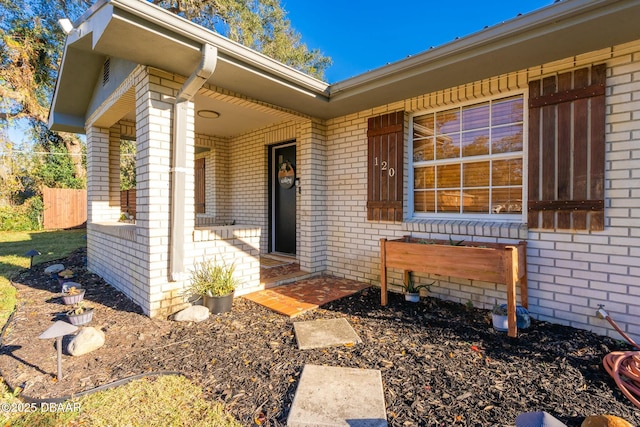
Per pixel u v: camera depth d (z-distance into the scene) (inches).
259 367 100.7
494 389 88.1
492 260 124.5
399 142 178.5
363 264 198.7
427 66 137.7
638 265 114.0
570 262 128.6
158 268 142.3
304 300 164.6
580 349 110.3
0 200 499.2
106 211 237.1
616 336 118.8
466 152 163.3
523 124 143.6
